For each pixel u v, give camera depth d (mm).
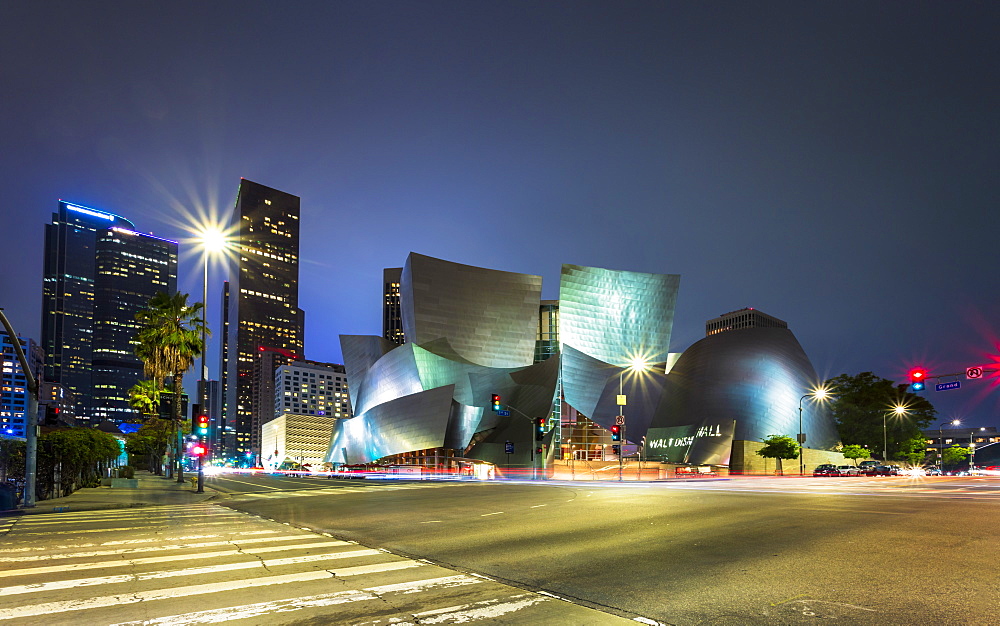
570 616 7188
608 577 9305
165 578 9242
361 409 86438
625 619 7062
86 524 16906
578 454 72875
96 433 38875
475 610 7438
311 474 72438
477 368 72688
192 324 52000
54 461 28375
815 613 7273
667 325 79375
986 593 8188
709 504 21516
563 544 12547
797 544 12227
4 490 23000
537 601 7871
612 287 78875
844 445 83438
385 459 72875
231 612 7336
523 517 17844
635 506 20969
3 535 14430
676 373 77500
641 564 10312
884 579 9047
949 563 10234
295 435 121938
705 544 12328
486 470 56906
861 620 6980
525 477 56625
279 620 7020
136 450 91188
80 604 7707
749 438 67875
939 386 36656
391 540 13305
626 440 74312
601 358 77375
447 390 66062
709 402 70438
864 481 45469
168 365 50188
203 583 8898
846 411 87500
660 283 79875
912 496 25766
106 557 11148
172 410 33656
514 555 11273
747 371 71000
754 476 60938
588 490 31703
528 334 80000
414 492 31406
